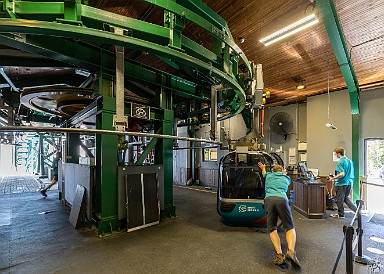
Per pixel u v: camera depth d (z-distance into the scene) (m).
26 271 2.86
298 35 4.68
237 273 2.86
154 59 5.48
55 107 5.94
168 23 2.23
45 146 14.69
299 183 5.91
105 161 4.10
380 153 6.64
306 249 3.59
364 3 3.60
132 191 4.38
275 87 7.64
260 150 5.16
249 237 4.09
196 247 3.63
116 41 1.92
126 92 5.41
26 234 4.16
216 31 2.52
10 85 4.56
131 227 4.30
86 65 3.83
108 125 4.08
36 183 11.82
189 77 5.72
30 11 1.70
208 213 5.77
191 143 11.58
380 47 4.96
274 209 3.23
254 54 5.46
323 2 3.46
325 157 7.66
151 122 5.77
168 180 5.25
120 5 3.70
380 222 5.02
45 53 3.20
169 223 4.88
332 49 5.12
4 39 2.62
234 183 4.80
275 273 2.87
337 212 5.94
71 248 3.55
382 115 6.48
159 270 2.92
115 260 3.17
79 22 1.74
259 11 3.95
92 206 4.51
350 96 6.70
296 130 8.83
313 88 7.57
